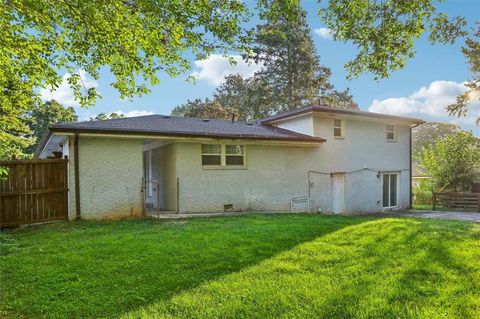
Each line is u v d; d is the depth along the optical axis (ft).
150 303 11.82
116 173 32.14
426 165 67.41
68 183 29.81
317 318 10.61
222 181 38.73
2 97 22.40
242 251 17.84
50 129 28.78
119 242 19.94
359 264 15.55
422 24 17.71
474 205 54.24
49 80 18.33
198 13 15.92
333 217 33.09
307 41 95.86
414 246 18.45
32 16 14.48
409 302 11.68
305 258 16.53
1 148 27.58
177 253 17.57
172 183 37.19
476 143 61.77
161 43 16.35
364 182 51.55
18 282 13.82
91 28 15.69
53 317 10.98
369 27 18.26
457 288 12.82
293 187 43.91
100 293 12.73
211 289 12.85
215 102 113.70
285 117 49.83
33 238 22.08
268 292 12.45
